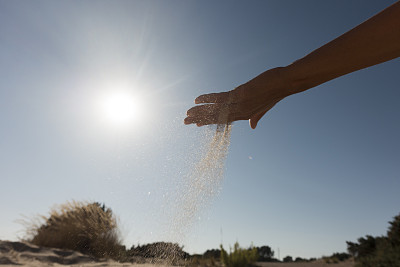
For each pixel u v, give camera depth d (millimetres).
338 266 8766
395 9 711
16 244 4684
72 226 4781
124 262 3170
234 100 922
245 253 8719
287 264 10547
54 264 3826
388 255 6363
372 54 740
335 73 791
